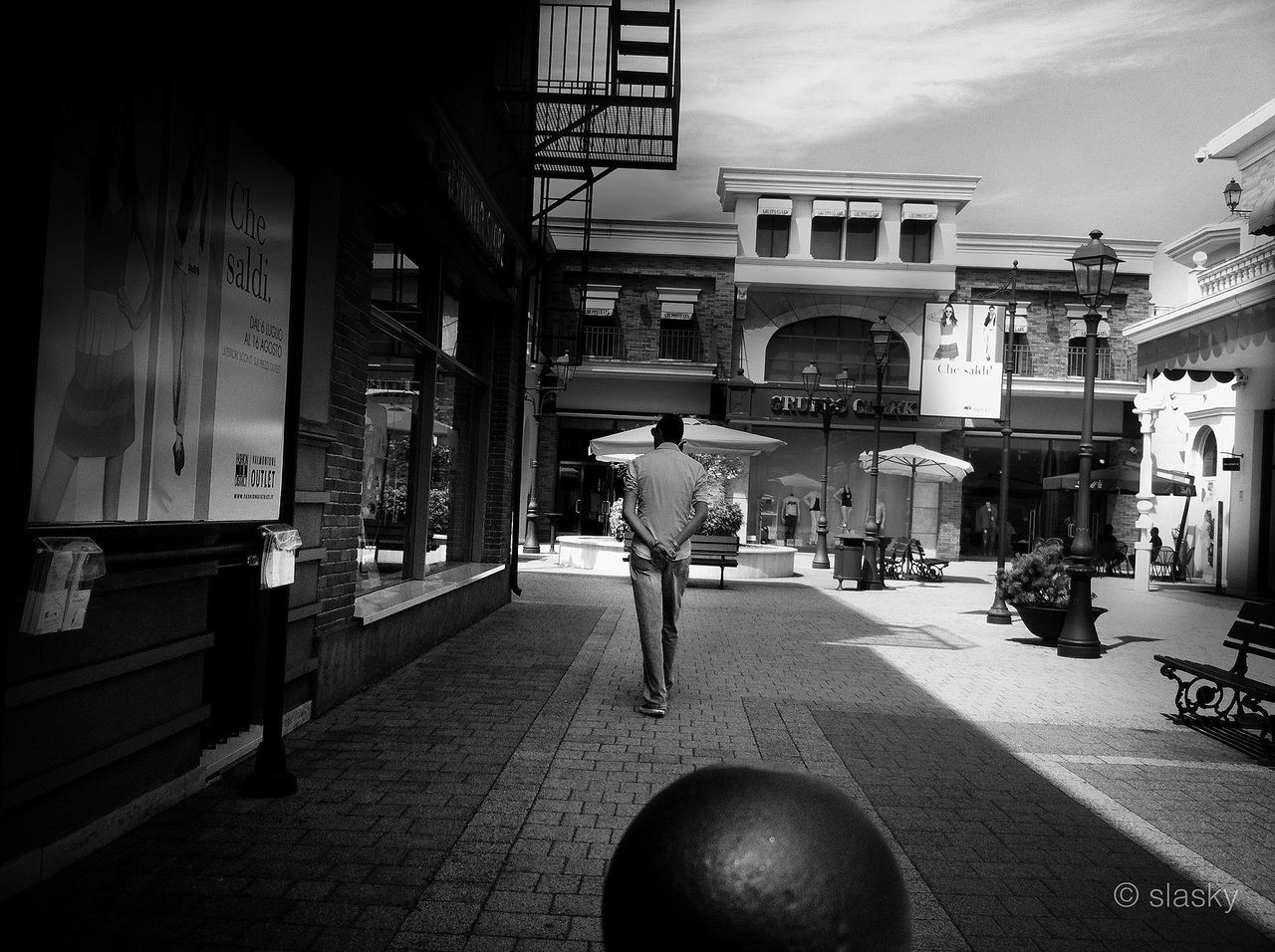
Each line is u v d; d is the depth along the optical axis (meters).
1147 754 5.87
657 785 4.67
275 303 4.60
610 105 9.37
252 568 4.79
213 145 3.92
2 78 2.48
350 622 6.34
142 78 3.34
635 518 6.43
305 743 5.18
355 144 5.48
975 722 6.56
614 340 31.66
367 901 3.16
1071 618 10.22
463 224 8.31
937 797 4.73
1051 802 4.72
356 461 6.41
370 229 6.56
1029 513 31.72
